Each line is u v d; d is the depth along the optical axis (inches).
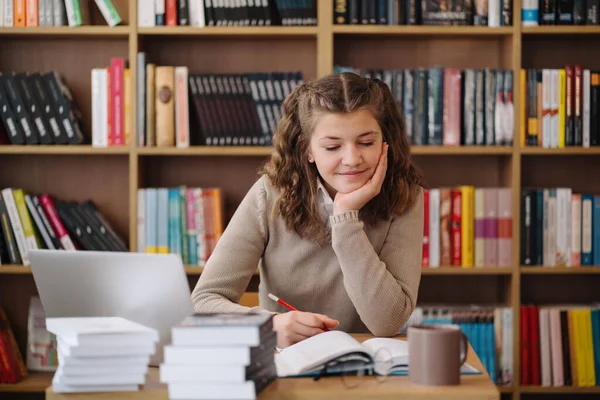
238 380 44.4
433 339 48.9
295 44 123.2
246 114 113.8
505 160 118.4
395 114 73.6
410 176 73.2
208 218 114.1
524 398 124.0
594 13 114.0
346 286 64.6
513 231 113.8
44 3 113.6
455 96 113.1
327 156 64.8
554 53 122.7
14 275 124.1
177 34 114.4
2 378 111.8
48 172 124.0
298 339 59.7
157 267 53.1
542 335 114.6
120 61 113.7
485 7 113.3
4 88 113.6
